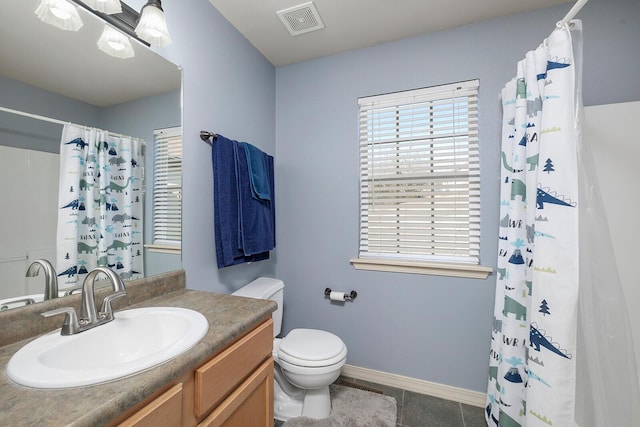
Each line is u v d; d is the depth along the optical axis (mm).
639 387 945
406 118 1811
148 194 1162
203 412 734
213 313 975
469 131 1681
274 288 1725
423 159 1771
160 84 1209
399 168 1831
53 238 867
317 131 2016
